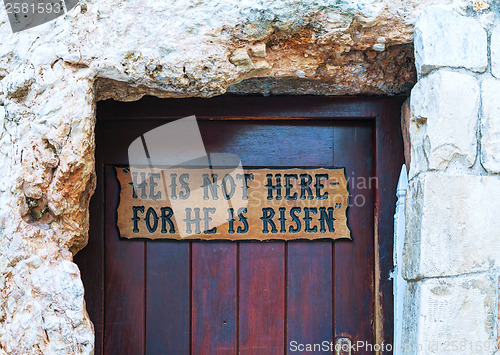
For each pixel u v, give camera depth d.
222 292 2.07
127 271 2.05
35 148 1.71
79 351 1.67
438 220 1.71
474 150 1.74
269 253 2.07
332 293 2.07
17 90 1.73
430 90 1.75
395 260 2.00
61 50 1.74
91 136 1.77
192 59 1.75
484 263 1.72
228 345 2.06
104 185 2.06
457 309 1.71
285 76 1.91
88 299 2.04
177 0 1.76
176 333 2.05
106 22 1.76
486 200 1.73
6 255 1.68
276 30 1.78
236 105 2.05
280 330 2.06
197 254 2.07
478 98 1.74
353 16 1.75
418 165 1.78
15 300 1.67
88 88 1.75
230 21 1.75
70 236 1.76
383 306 2.03
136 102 2.05
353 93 2.05
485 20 1.77
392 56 1.90
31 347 1.66
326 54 1.87
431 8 1.76
